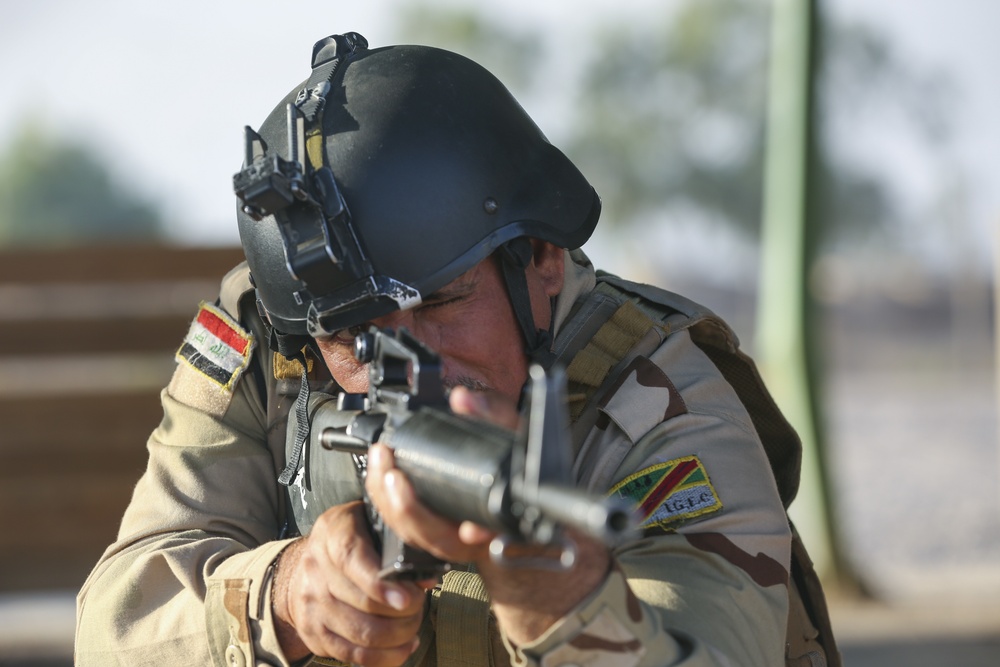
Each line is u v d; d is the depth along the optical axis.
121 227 83.69
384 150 3.29
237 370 3.92
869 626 11.59
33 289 11.46
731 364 3.91
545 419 2.06
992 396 35.09
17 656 10.03
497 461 2.18
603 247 63.94
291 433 3.75
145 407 11.03
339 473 3.40
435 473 2.30
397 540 2.67
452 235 3.27
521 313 3.38
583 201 3.64
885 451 24.08
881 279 60.81
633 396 3.41
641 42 63.00
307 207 3.24
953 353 50.75
